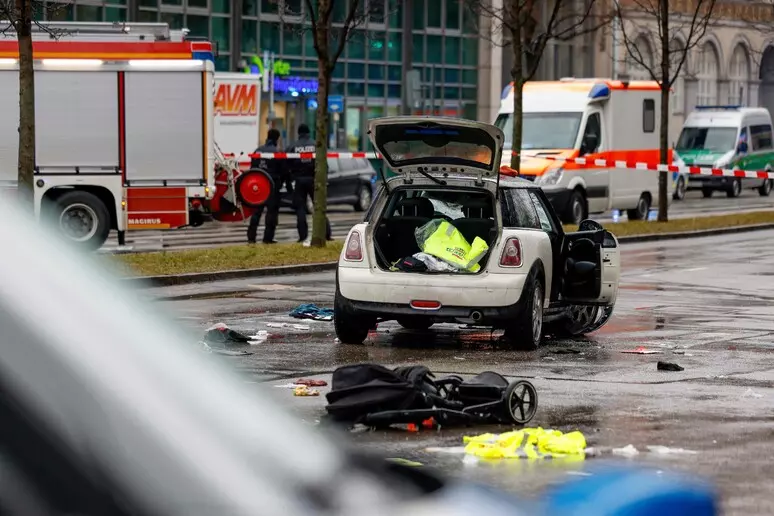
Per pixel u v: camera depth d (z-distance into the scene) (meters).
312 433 3.88
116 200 55.66
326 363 27.22
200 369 3.59
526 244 29.56
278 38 113.00
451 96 130.00
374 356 28.42
